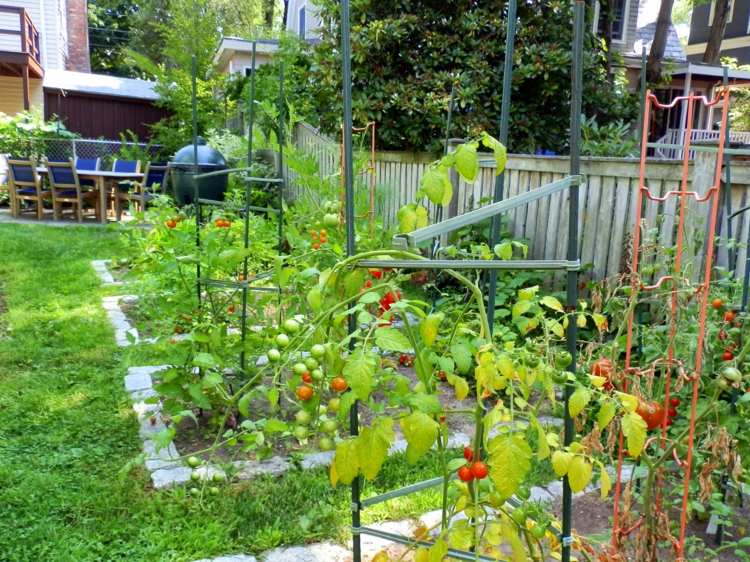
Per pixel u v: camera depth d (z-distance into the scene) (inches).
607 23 366.0
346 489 104.7
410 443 52.6
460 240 209.0
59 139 488.1
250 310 139.4
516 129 295.7
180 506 98.0
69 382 145.6
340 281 62.9
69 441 118.0
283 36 428.8
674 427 92.6
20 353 161.9
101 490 101.3
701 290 73.2
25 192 406.0
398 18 298.8
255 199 291.9
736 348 92.6
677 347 87.4
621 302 99.3
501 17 298.5
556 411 74.8
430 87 291.4
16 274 245.8
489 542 62.2
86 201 417.4
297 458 104.1
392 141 302.5
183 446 119.0
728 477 92.0
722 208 128.2
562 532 61.5
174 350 121.2
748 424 85.4
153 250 144.0
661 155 348.5
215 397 121.6
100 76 692.7
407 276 75.9
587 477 55.4
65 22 818.2
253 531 93.0
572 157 55.8
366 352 53.0
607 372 71.5
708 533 96.3
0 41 551.8
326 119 318.0
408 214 63.2
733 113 498.6
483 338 59.1
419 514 99.3
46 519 92.7
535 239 194.7
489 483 59.1
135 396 137.6
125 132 685.3
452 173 227.3
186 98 569.3
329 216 115.0
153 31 1187.9
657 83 441.4
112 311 204.5
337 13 315.6
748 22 716.7
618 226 165.3
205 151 251.0
